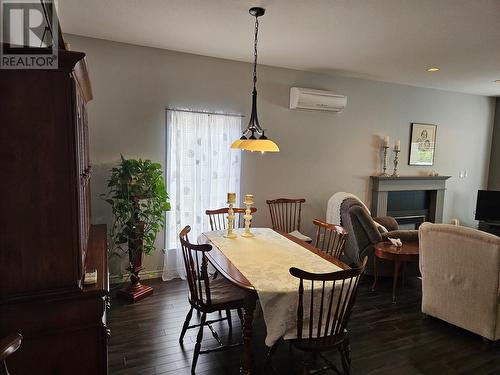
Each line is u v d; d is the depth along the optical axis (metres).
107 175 3.57
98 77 3.43
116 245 3.62
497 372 2.34
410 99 5.45
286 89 4.44
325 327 1.87
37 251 1.52
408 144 5.56
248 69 4.16
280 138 4.50
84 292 1.61
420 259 3.01
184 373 2.24
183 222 3.87
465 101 5.99
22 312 1.53
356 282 1.90
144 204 3.37
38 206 1.50
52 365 1.61
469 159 6.22
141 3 2.50
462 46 3.32
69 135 1.52
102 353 1.69
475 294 2.60
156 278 3.88
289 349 2.47
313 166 4.79
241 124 4.17
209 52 3.76
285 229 4.64
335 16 2.64
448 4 2.37
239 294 2.38
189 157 3.85
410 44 3.30
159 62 3.67
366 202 5.29
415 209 5.75
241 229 3.40
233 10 2.59
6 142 1.44
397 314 3.16
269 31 3.03
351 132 5.02
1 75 1.41
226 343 2.60
